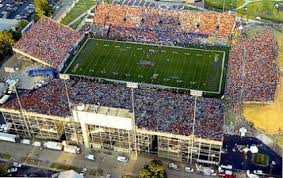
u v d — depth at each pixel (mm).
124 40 165875
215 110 118750
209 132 107562
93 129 111625
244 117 124812
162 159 112250
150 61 152750
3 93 140375
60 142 118500
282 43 159000
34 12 191000
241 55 148000
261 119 123125
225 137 118500
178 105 120938
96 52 159375
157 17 170375
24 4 199625
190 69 147625
